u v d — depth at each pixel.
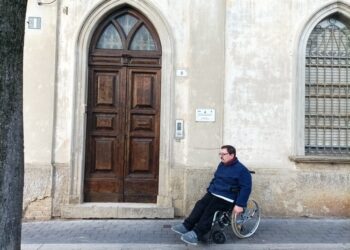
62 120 8.17
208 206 6.47
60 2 8.27
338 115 8.61
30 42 8.13
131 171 8.41
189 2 8.30
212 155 8.15
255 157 8.26
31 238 6.73
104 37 8.52
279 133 8.29
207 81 8.20
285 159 8.28
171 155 8.20
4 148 3.97
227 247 6.34
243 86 8.30
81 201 8.17
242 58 8.32
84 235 6.94
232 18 8.36
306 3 8.45
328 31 8.57
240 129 8.26
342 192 8.24
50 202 8.00
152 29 8.51
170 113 8.22
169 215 8.02
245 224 7.08
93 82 8.44
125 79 8.45
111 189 8.36
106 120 8.41
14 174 4.04
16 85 4.05
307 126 8.55
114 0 8.30
